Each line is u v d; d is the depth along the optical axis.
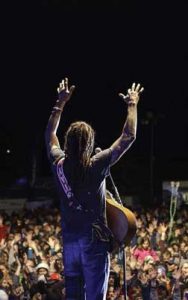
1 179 57.91
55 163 4.77
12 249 20.97
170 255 21.00
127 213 4.61
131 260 20.17
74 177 4.65
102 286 4.64
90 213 4.63
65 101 5.02
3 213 29.44
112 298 15.18
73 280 4.68
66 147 4.71
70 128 4.71
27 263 19.28
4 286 17.64
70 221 4.66
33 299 15.36
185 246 21.70
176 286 18.38
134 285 18.34
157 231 24.34
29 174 51.25
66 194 4.67
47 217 27.30
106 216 4.69
